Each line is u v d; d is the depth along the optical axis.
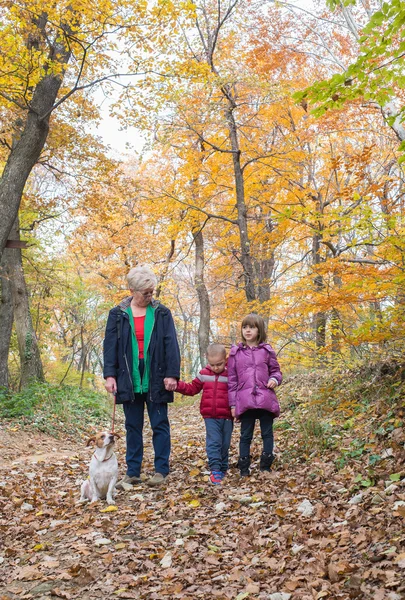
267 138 16.97
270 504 4.28
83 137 15.26
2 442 8.52
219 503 4.47
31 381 14.22
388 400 5.83
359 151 14.62
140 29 10.30
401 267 5.89
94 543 3.83
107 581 3.19
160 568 3.32
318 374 9.82
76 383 20.98
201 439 8.59
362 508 3.62
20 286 14.61
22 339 14.43
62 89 13.75
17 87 9.65
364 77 4.95
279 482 4.83
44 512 4.76
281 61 13.40
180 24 11.76
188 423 11.87
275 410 5.27
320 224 9.97
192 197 15.27
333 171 13.79
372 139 13.95
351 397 6.68
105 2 8.95
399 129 8.40
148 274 5.37
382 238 6.32
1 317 15.54
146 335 5.34
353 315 7.90
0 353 15.30
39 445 8.87
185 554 3.46
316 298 7.32
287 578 2.90
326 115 12.69
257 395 5.23
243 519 3.99
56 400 11.85
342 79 4.86
